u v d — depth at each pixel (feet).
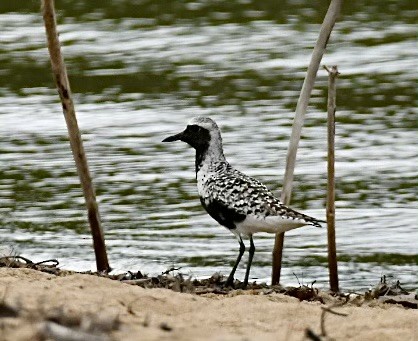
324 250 49.16
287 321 29.89
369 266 47.01
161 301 30.83
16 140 64.34
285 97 70.74
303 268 46.78
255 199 39.45
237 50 79.77
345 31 84.12
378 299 37.86
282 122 66.39
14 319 24.22
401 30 83.92
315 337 26.23
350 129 65.72
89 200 41.91
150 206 54.44
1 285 30.71
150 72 75.46
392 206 54.34
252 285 40.60
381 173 58.90
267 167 59.06
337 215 53.31
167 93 71.87
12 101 71.36
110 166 59.98
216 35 83.10
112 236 50.31
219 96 71.41
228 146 62.28
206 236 50.49
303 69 75.82
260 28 84.58
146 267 45.88
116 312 27.86
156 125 66.33
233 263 47.29
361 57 78.02
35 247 48.93
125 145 63.26
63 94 40.83
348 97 71.10
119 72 75.46
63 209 54.39
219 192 40.27
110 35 82.94
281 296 33.81
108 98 71.36
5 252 47.19
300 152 61.93
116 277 39.50
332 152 40.45
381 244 49.60
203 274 45.21
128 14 88.07
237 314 30.37
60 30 83.66
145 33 83.51
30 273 34.30
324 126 66.28
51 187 57.26
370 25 85.46
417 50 79.20
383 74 74.74
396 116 67.72
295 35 82.94
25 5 90.74
